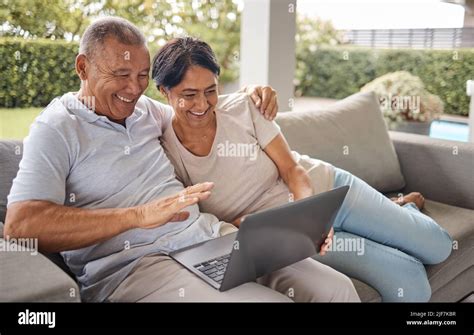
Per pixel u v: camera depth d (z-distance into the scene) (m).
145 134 1.36
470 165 1.98
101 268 1.22
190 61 1.34
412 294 1.45
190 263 1.21
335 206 1.21
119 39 1.24
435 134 3.90
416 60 4.21
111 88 1.25
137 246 1.25
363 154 2.00
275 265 1.18
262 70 2.53
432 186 2.09
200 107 1.37
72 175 1.22
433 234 1.55
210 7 2.68
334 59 5.16
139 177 1.30
